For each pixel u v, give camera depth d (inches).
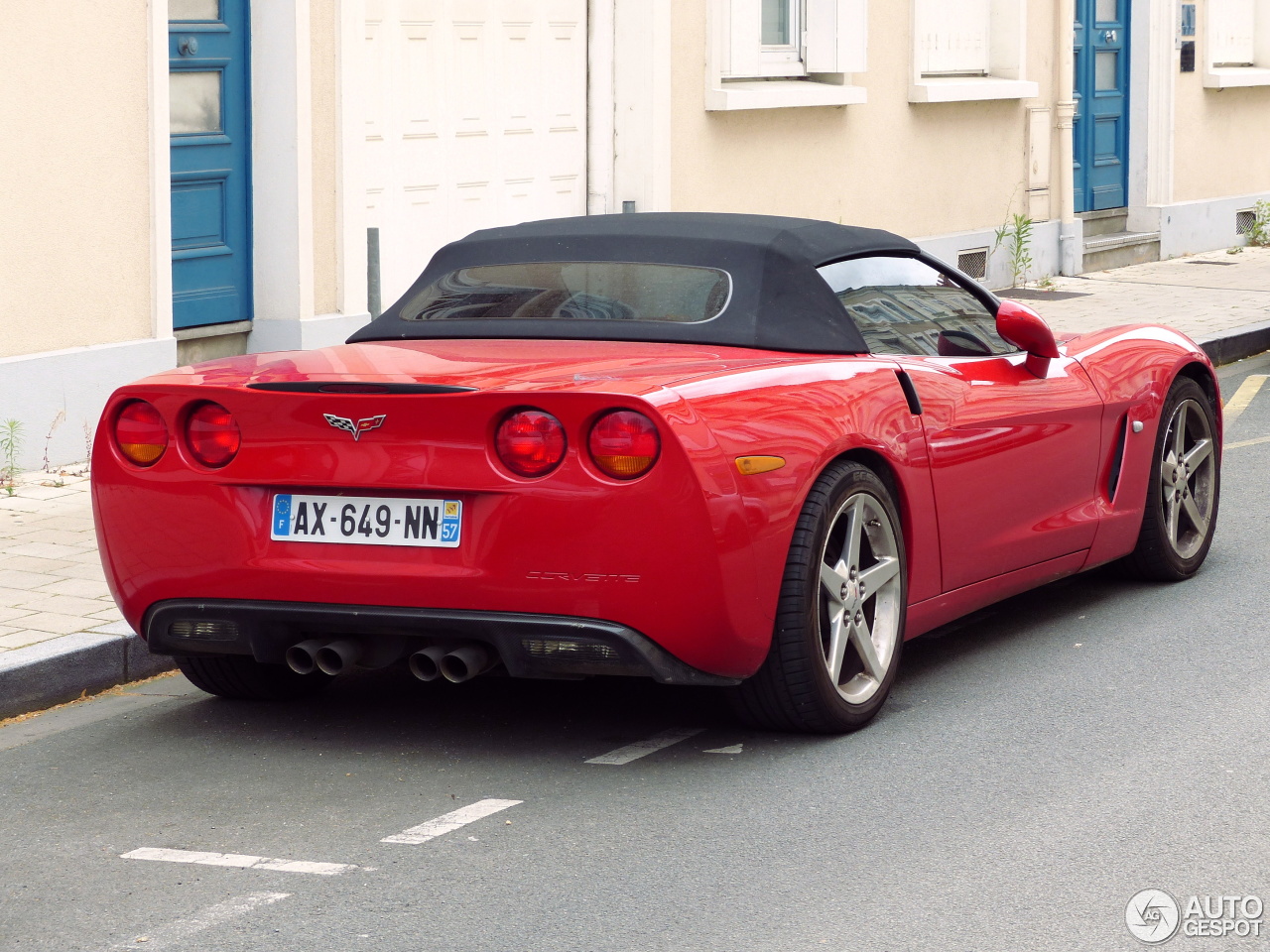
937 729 185.8
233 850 152.9
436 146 426.3
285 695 201.3
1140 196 707.4
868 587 184.1
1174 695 197.0
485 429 162.4
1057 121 643.5
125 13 326.0
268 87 371.2
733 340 184.2
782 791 166.2
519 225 215.3
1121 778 168.6
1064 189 647.8
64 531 269.0
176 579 175.6
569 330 189.5
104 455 177.9
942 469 195.2
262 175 374.0
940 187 589.9
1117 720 187.9
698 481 159.5
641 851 151.1
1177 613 234.7
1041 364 217.9
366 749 182.4
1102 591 248.4
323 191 379.6
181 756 181.3
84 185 321.4
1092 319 523.5
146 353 334.0
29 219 311.6
